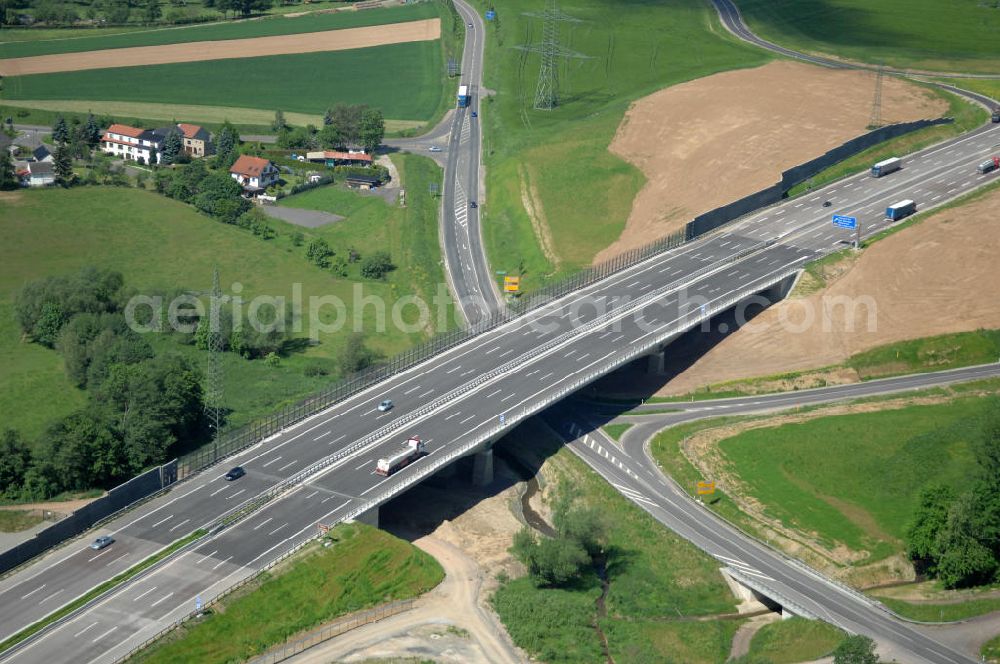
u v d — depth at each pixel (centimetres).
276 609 17112
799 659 16988
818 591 18475
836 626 17475
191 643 16225
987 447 19875
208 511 19312
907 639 17188
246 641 16488
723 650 17375
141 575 17625
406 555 18688
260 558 18088
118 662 15738
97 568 17800
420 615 17588
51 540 18362
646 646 17375
